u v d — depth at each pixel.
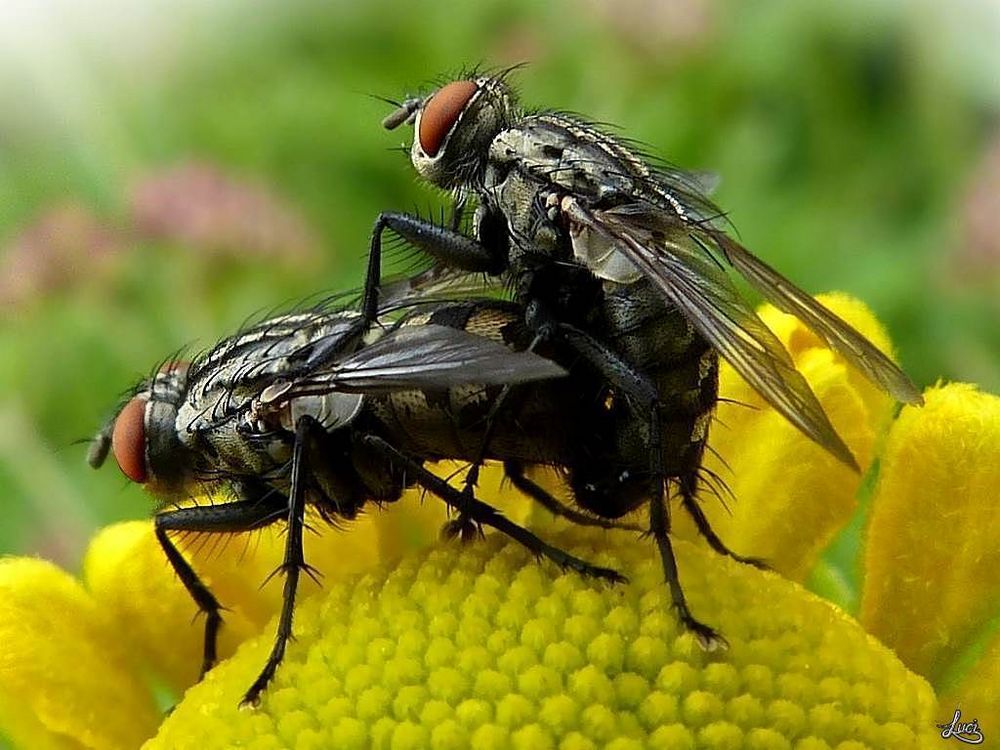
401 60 0.10
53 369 0.08
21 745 0.05
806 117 0.09
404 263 0.05
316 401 0.05
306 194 0.09
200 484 0.05
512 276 0.05
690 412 0.05
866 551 0.05
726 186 0.08
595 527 0.05
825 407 0.05
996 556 0.05
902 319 0.08
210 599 0.05
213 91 0.10
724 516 0.05
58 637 0.05
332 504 0.05
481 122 0.05
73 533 0.07
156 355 0.08
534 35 0.09
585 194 0.05
